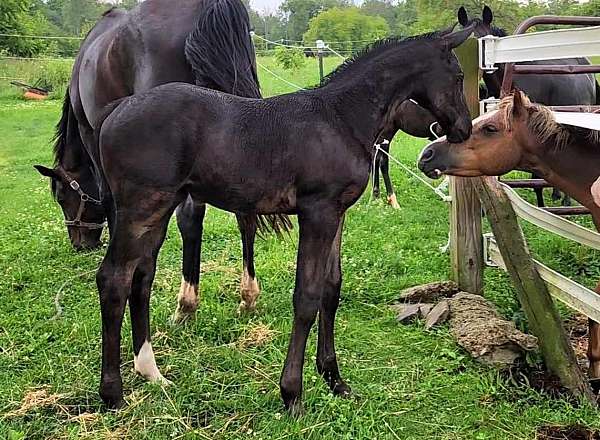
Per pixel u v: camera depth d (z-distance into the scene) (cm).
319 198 270
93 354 348
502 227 333
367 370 329
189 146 265
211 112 268
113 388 289
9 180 895
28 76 2061
